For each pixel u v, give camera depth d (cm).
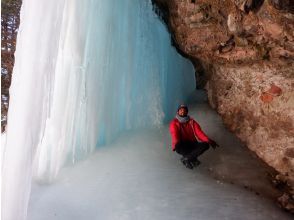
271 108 459
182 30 525
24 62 365
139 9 566
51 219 375
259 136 475
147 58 570
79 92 480
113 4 523
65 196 414
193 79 637
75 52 466
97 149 518
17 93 363
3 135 545
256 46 443
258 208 395
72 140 486
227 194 418
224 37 469
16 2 809
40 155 455
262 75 470
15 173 351
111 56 527
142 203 397
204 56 532
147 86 568
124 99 557
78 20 466
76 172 464
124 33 550
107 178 447
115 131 544
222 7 434
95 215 381
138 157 492
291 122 435
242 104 507
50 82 388
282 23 360
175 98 598
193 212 381
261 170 460
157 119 567
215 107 577
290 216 392
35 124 367
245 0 383
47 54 377
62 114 459
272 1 341
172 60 598
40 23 370
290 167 432
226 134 527
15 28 816
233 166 471
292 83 436
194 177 452
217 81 565
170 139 532
